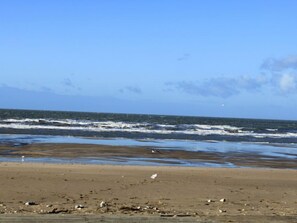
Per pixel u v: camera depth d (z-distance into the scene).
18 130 50.12
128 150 31.92
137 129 60.91
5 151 28.08
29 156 26.08
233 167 25.03
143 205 10.67
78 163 23.36
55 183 14.34
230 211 9.19
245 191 14.27
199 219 6.03
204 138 51.22
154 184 15.03
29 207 9.52
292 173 21.05
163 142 42.19
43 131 50.16
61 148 31.11
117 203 11.00
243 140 51.47
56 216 5.89
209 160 28.42
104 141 40.12
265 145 44.97
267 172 20.94
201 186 14.96
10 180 14.50
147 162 25.84
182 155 30.61
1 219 5.59
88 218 5.82
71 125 62.38
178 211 8.95
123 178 16.30
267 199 12.78
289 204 11.79
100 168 19.70
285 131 76.62
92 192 12.93
